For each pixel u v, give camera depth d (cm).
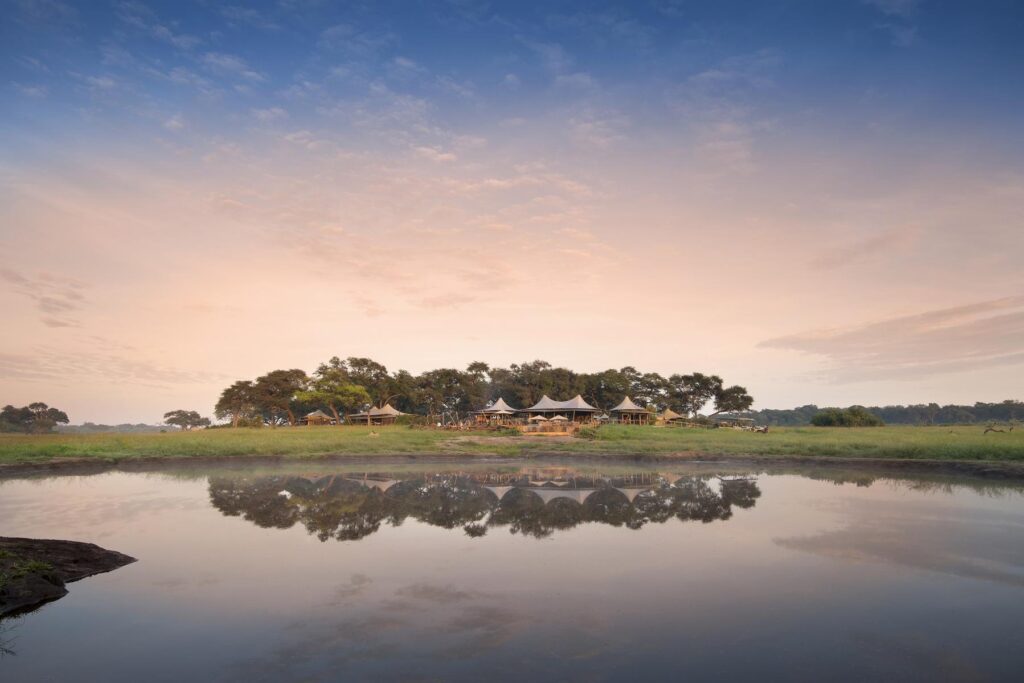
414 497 2130
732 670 707
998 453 2898
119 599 972
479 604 945
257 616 893
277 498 2094
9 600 917
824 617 888
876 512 1764
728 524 1592
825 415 7462
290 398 9512
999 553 1266
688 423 7856
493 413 7238
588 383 10025
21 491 2280
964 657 746
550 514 1764
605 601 961
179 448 3734
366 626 849
